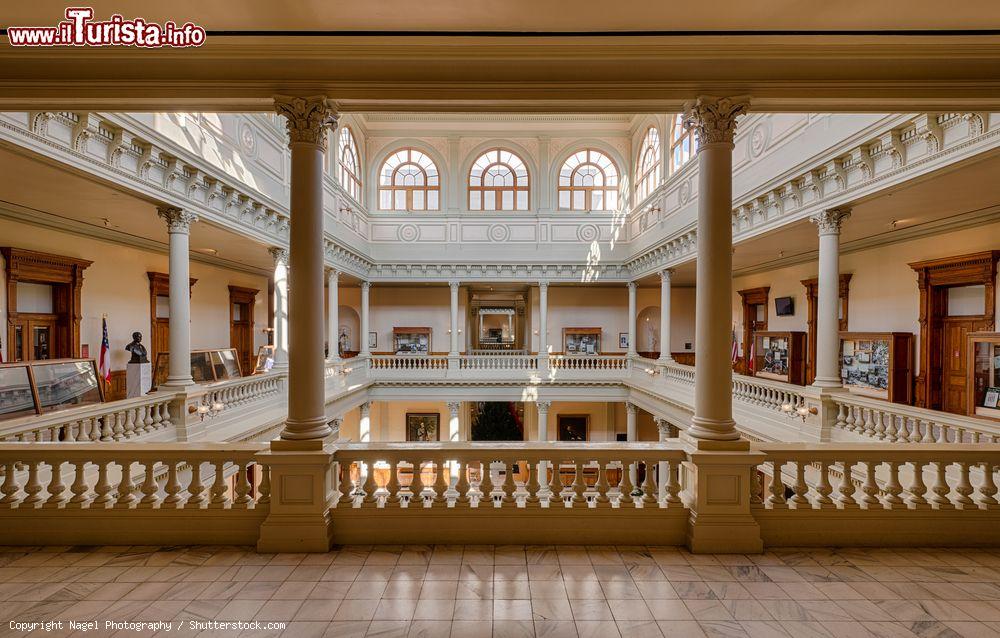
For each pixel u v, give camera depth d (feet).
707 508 13.23
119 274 34.32
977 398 22.26
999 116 16.17
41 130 17.15
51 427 17.16
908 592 11.19
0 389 17.52
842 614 10.32
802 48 12.41
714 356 13.75
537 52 12.62
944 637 9.57
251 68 13.12
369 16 11.29
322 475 13.25
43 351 29.48
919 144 19.22
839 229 24.31
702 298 13.98
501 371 53.93
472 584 11.46
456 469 52.29
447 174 57.67
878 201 23.18
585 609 10.46
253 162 32.09
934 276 29.04
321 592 11.07
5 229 26.53
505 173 58.49
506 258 56.65
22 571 11.98
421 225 57.16
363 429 52.01
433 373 53.57
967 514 13.62
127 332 34.99
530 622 10.01
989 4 10.54
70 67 12.82
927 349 29.45
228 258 44.73
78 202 24.62
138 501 13.88
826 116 23.35
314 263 13.84
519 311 74.02
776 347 45.70
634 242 55.42
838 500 13.97
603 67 13.12
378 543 13.60
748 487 13.33
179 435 23.47
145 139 21.33
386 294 63.36
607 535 13.66
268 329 56.54
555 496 13.88
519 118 57.31
